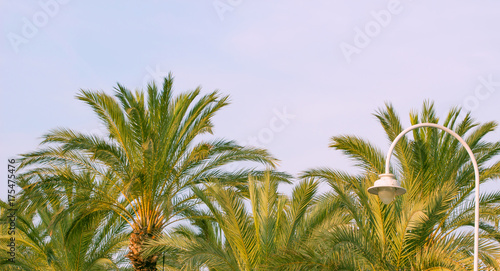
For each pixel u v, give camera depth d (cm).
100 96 1952
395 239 1528
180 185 2034
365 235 1555
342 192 1591
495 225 1680
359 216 1585
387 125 1781
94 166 2031
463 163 1748
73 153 2005
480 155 1773
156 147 1930
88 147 1869
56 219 1922
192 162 2017
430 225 1493
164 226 2052
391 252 1535
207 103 1994
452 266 1368
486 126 1759
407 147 1728
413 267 1411
